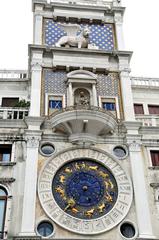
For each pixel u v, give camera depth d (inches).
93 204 695.7
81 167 740.0
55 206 677.9
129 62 920.9
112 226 665.6
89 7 1005.2
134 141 779.4
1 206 679.1
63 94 839.7
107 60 908.0
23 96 948.6
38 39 923.4
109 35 978.1
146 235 656.4
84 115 751.7
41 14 976.3
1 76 973.2
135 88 1010.7
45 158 737.6
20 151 745.0
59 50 895.7
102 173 737.6
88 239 647.1
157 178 745.6
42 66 877.2
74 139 760.3
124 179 729.6
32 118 771.4
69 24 970.7
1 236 637.9
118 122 803.4
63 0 1029.2
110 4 1048.8
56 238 639.1
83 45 936.9
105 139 780.6
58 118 760.3
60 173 727.7
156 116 848.3
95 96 835.4
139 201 699.4
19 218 661.3
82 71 864.3
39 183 700.0
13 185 699.4
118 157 761.0
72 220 665.6
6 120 777.6
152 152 792.9
